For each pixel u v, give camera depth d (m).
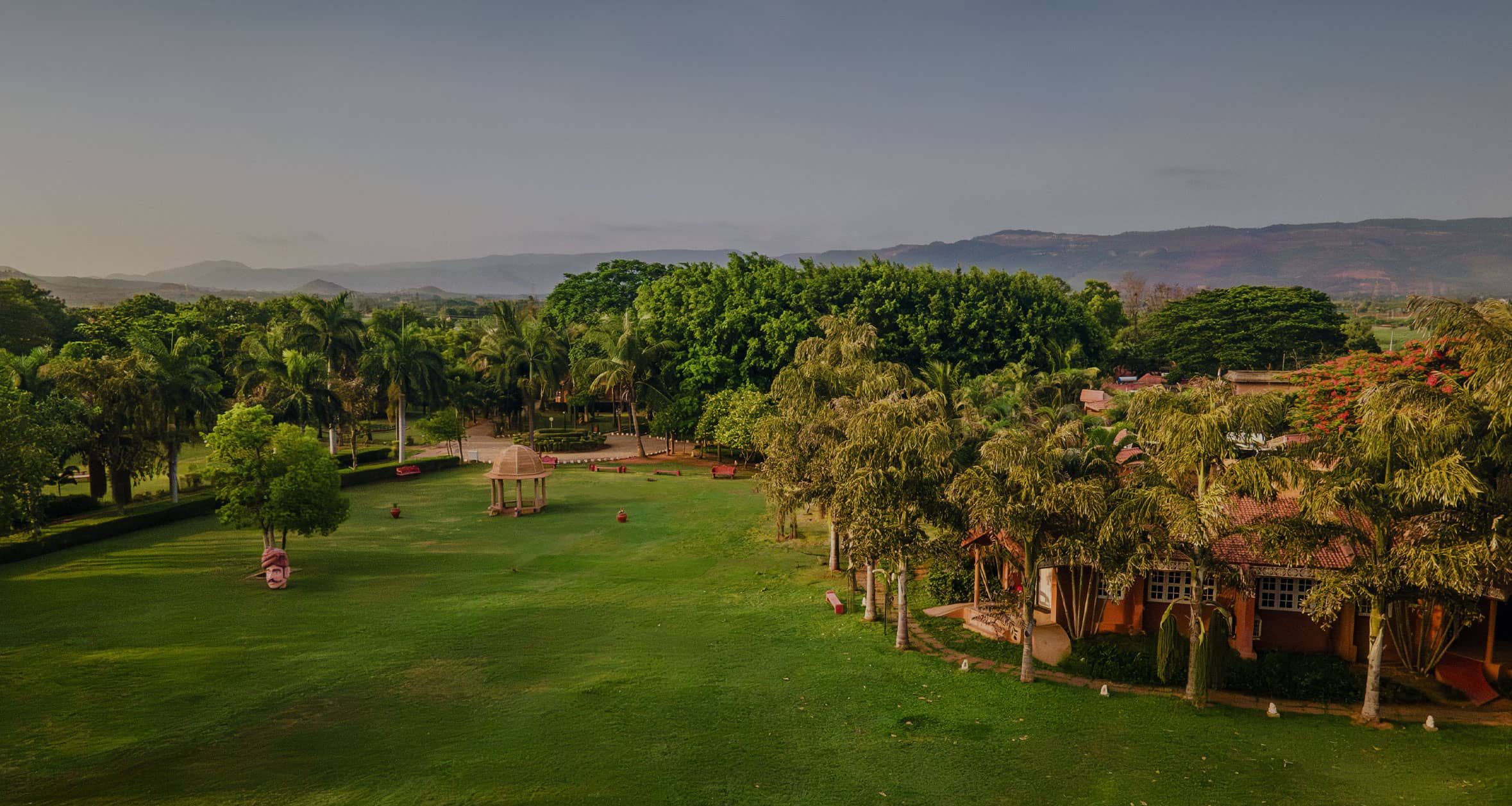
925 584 37.31
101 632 28.95
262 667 25.86
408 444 93.25
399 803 17.41
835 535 39.34
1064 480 24.17
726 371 74.75
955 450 27.31
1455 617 22.95
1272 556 22.14
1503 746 20.30
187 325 109.56
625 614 32.66
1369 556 22.20
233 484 36.53
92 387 48.66
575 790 18.16
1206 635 22.97
